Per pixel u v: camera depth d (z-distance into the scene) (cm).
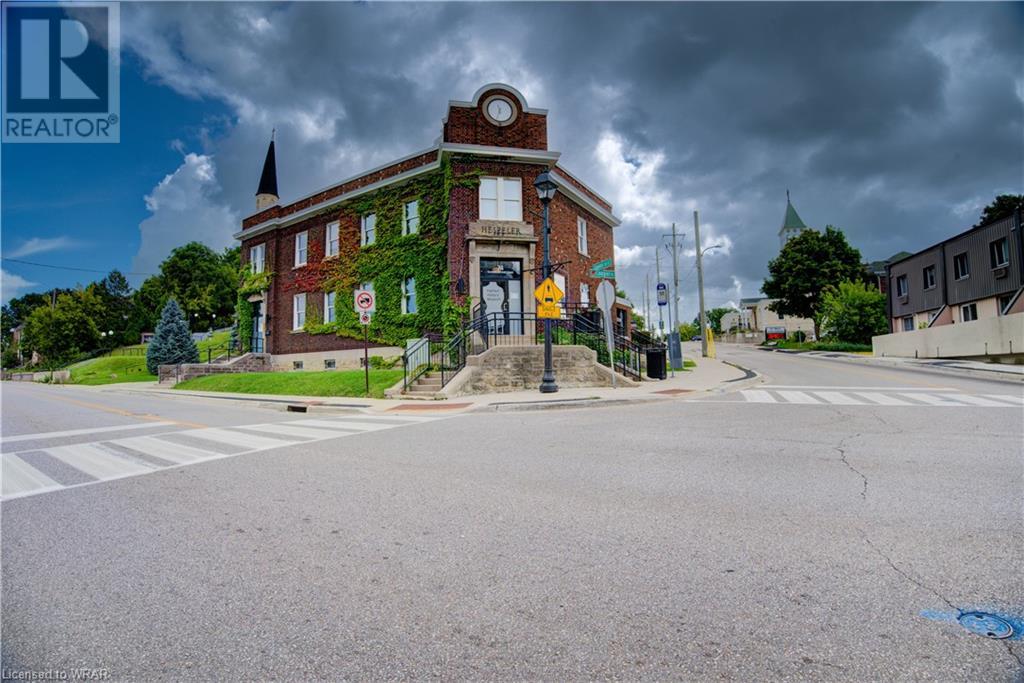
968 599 265
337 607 273
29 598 291
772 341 6159
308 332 2447
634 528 377
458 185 1959
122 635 252
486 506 435
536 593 283
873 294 3981
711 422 860
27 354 6581
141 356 4594
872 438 689
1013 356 2033
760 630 242
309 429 910
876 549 330
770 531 365
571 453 636
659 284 2494
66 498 486
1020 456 571
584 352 1584
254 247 2775
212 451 711
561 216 2191
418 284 2069
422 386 1509
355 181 2330
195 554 348
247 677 217
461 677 214
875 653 222
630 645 233
